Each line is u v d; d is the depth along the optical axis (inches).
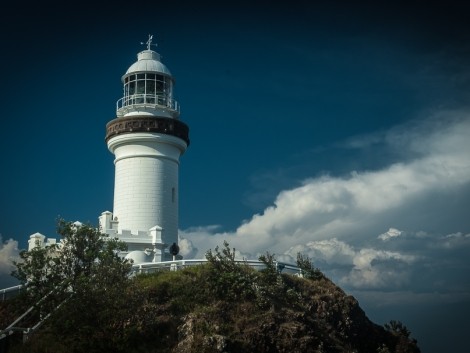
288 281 1640.0
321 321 1573.6
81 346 1258.6
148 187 1985.7
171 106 2103.8
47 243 1775.3
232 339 1363.2
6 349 1237.1
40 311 1332.4
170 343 1347.2
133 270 1610.5
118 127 2010.3
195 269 1577.3
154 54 2150.6
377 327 1766.7
